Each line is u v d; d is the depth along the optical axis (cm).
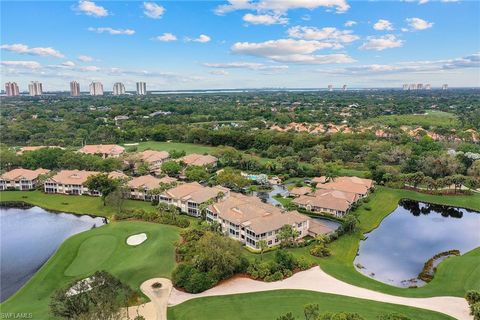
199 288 6306
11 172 13650
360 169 15762
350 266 7550
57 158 15150
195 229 8556
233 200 9956
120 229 9019
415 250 8531
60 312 4878
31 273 7538
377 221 10344
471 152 15825
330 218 10419
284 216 8956
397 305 5959
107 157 16475
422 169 14350
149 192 11706
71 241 8481
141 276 6800
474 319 5300
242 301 6041
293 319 4691
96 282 5238
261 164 15862
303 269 7238
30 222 10412
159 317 5594
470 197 12281
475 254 8075
